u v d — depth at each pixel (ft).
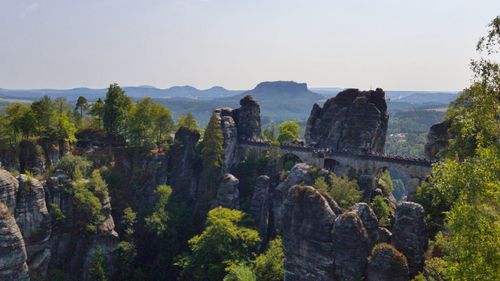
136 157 442.91
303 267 206.39
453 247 119.55
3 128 391.24
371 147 404.36
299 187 215.31
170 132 498.69
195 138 473.26
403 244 189.37
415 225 189.78
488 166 109.09
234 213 333.42
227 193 389.39
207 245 302.86
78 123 518.78
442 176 121.80
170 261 363.15
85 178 391.04
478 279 103.04
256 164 438.81
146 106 458.09
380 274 177.06
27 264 313.53
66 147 412.16
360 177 346.74
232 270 258.57
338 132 431.43
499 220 106.42
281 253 263.08
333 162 404.57
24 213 314.55
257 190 380.58
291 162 425.69
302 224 207.62
